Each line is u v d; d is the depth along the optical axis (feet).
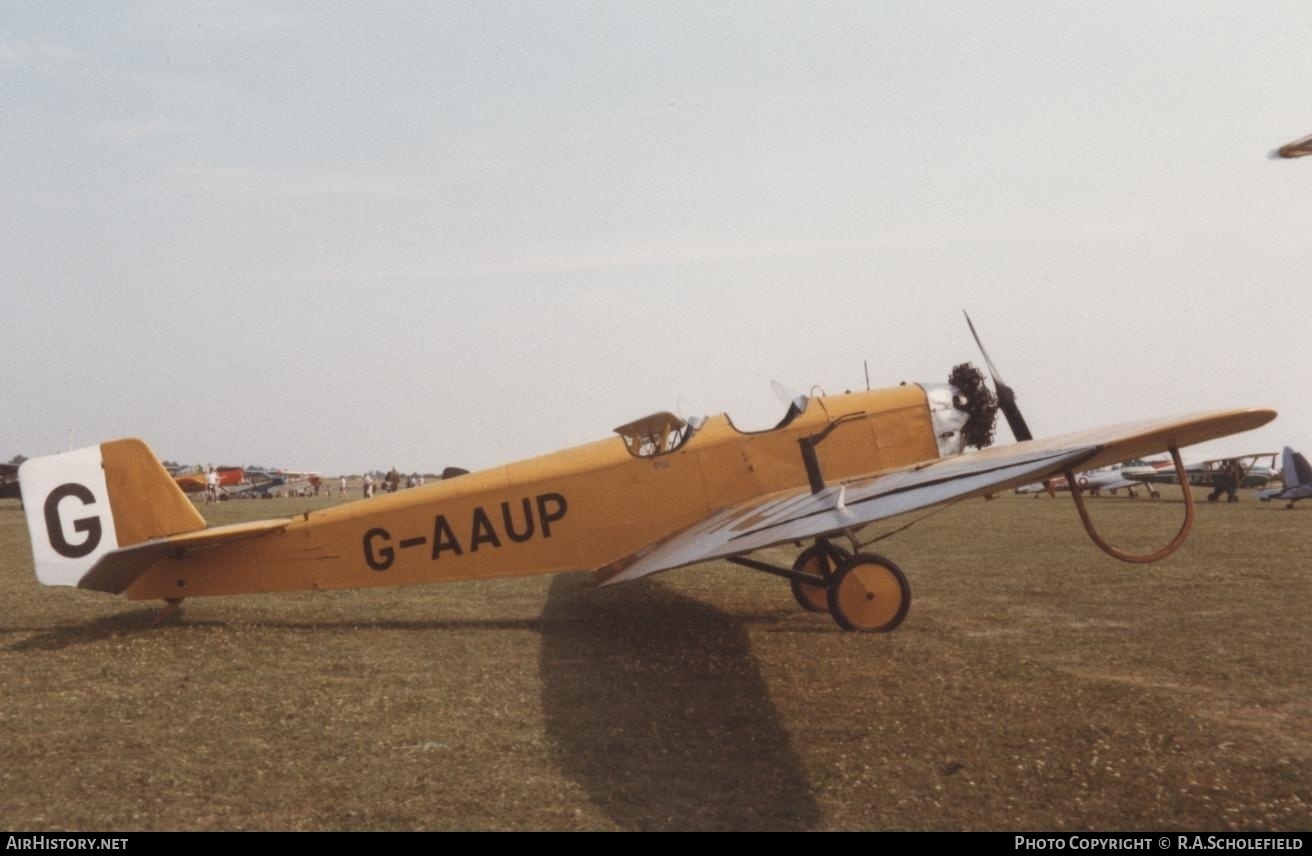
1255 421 18.01
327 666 21.95
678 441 28.86
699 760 15.06
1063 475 19.34
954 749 15.48
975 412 30.94
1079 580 34.94
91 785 14.11
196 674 21.20
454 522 28.17
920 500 18.07
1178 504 93.81
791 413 29.25
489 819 12.71
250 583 27.96
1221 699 18.31
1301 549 44.62
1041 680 19.89
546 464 28.63
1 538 67.51
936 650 23.08
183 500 28.14
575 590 34.71
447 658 22.79
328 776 14.43
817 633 25.55
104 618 28.81
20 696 19.27
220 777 14.43
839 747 15.64
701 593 33.86
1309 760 14.79
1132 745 15.56
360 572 28.02
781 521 20.44
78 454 27.48
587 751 15.51
